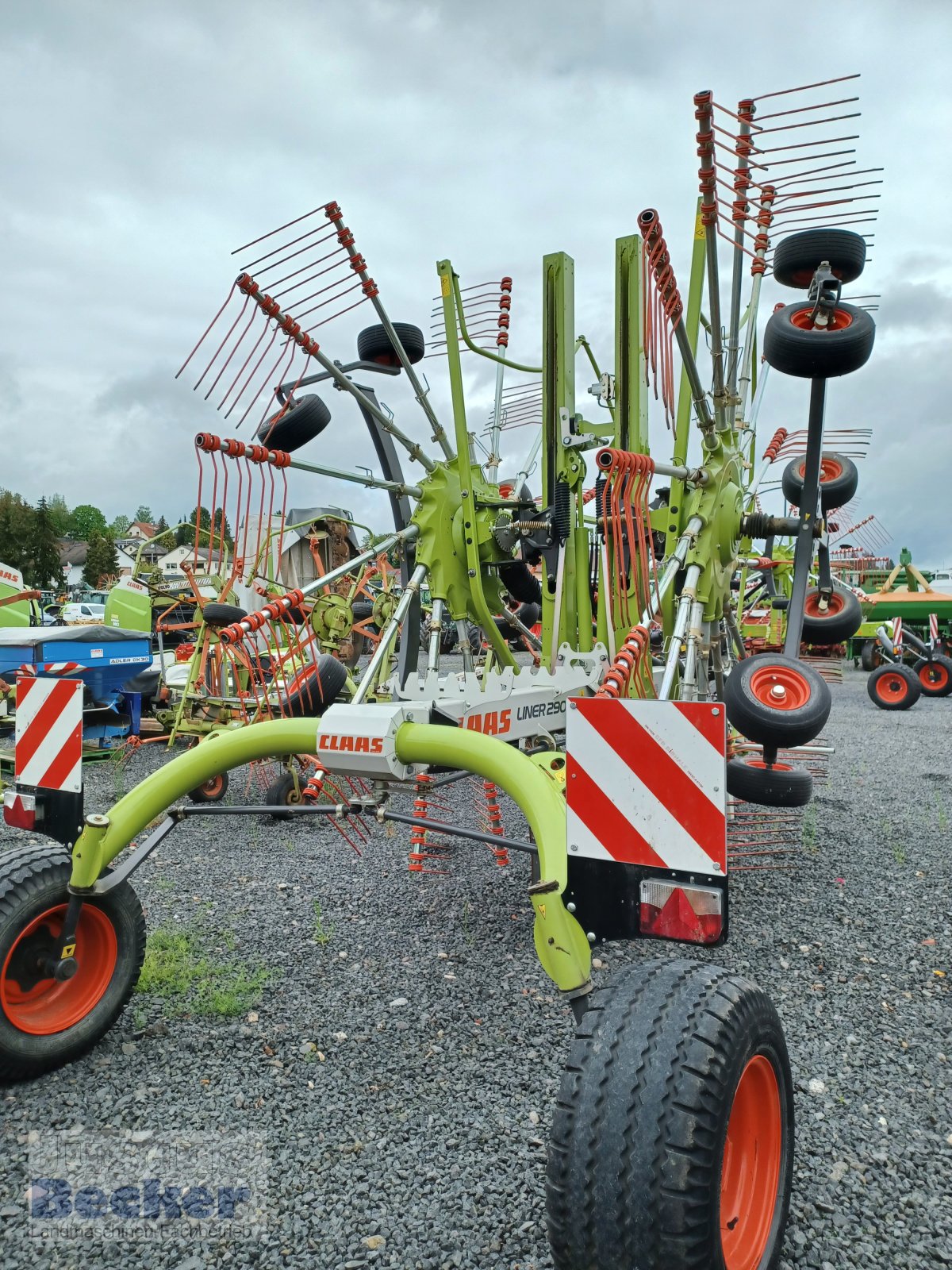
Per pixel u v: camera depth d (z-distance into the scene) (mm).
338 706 2842
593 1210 1504
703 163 3434
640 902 1886
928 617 17250
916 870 4613
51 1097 2459
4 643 7875
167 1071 2602
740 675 4426
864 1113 2389
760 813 5648
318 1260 1844
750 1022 1679
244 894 4250
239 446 4438
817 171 3895
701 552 4520
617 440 5387
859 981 3246
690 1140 1481
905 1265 1832
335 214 4410
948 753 8438
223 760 2842
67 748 2688
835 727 10438
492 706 4027
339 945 3580
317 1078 2561
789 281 5270
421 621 6484
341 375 4934
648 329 3703
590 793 1953
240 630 4633
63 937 2541
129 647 8219
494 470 7141
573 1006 1948
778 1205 1811
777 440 8344
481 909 4027
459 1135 2273
